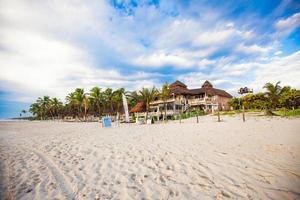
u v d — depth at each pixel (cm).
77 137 1196
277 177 371
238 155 537
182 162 512
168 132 1199
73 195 348
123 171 468
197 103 4028
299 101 2323
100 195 343
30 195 355
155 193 342
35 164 569
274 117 1730
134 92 4684
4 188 393
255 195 310
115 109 5809
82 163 553
